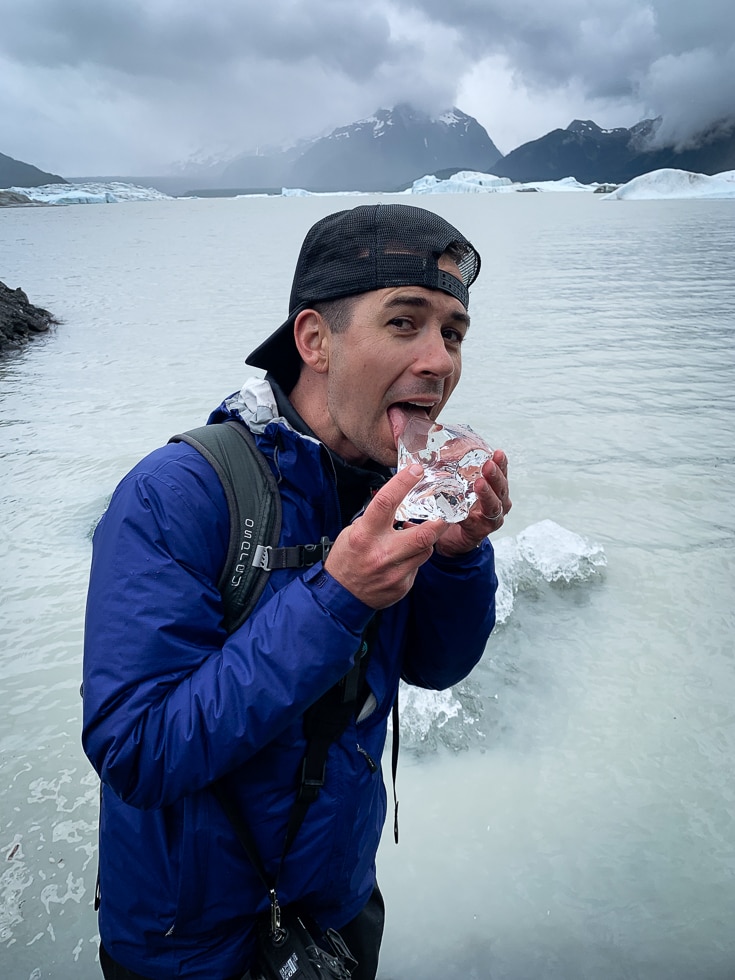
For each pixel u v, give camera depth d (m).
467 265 1.35
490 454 1.26
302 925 1.37
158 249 29.94
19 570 4.56
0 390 8.70
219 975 1.36
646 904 2.54
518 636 3.92
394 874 2.64
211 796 1.28
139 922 1.33
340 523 1.35
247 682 1.10
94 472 6.11
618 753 3.18
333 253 1.25
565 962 2.36
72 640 3.88
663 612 4.14
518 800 2.96
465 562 1.42
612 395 8.27
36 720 3.33
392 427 1.26
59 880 2.61
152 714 1.09
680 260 22.94
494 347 10.86
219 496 1.25
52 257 26.89
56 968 2.33
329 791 1.34
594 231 36.72
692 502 5.52
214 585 1.25
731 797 2.96
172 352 10.63
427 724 3.26
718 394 8.26
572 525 5.16
